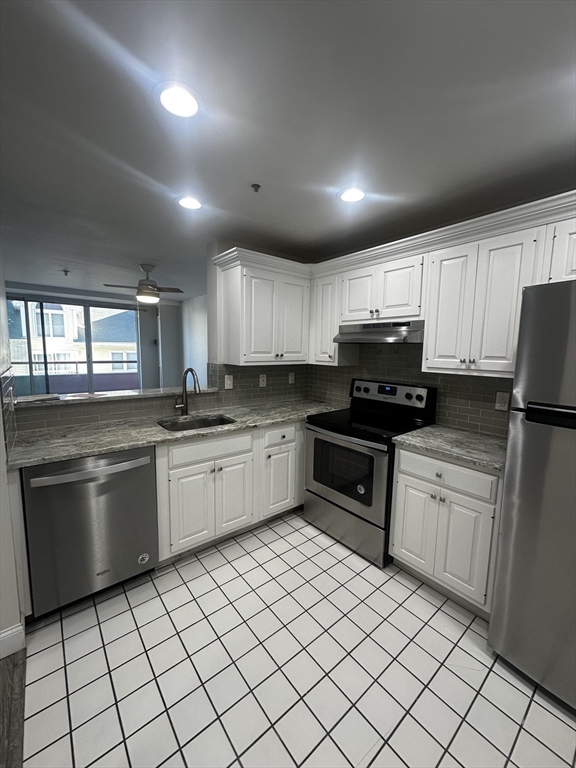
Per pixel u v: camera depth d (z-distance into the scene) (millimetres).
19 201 2201
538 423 1354
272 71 1131
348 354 2883
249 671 1486
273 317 2791
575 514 1279
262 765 1154
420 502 1987
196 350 6859
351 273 2652
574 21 939
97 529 1831
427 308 2168
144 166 1761
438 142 1520
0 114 1359
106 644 1609
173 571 2139
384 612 1828
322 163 1706
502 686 1438
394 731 1261
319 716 1309
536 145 1529
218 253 2885
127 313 6910
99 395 2389
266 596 1930
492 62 1088
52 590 1721
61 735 1229
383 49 1046
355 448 2305
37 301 5918
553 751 1204
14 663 1505
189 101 1277
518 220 1738
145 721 1282
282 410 2912
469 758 1182
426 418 2455
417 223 2490
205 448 2219
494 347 1868
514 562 1462
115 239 3023
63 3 913
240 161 1700
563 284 1259
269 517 2664
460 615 1817
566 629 1322
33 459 1627
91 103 1299
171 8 924
